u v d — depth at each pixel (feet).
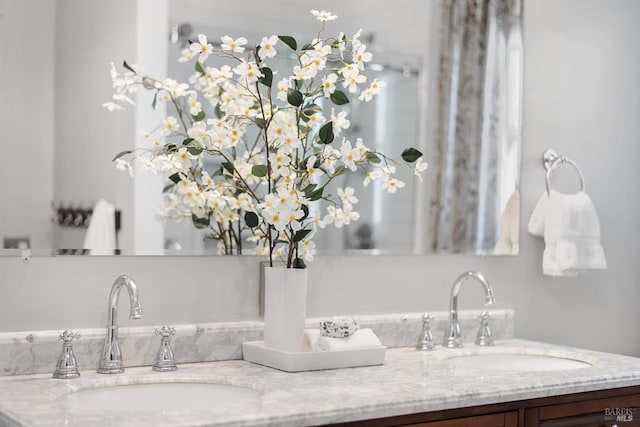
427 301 8.41
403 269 8.25
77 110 6.76
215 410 5.11
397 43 8.46
